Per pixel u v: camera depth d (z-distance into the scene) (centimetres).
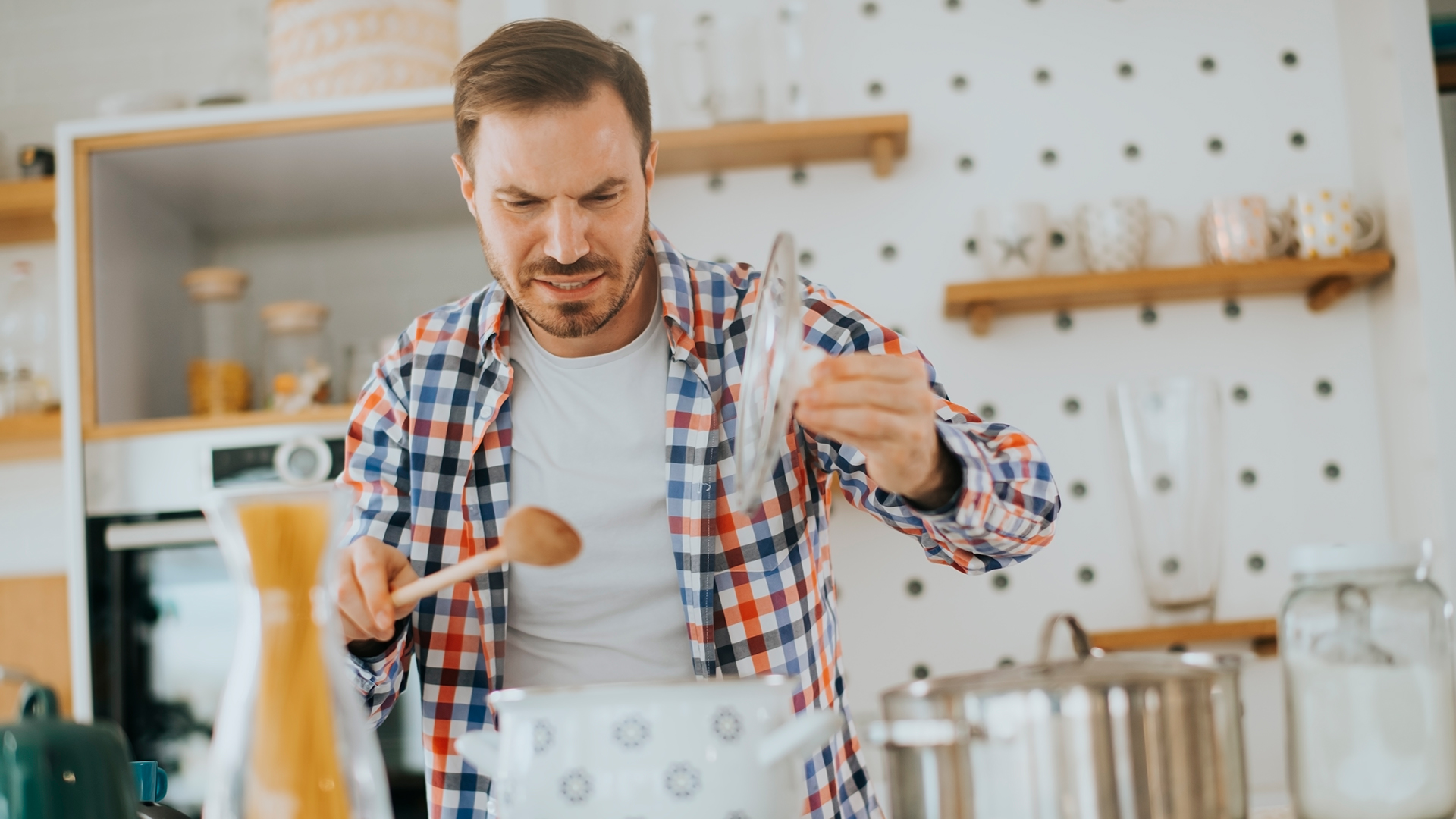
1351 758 71
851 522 215
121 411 216
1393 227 207
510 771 69
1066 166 221
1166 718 60
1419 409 201
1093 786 59
